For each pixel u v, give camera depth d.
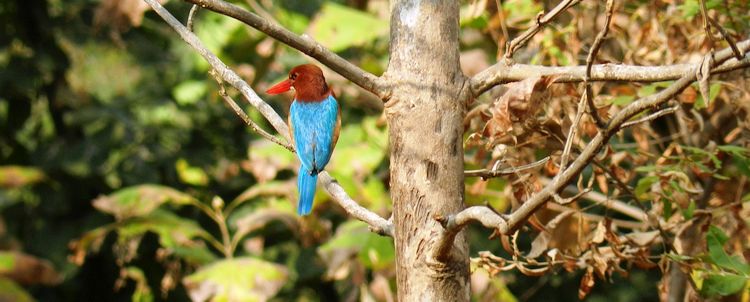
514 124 7.29
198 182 16.20
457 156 6.21
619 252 8.23
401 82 6.23
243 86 7.08
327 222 12.64
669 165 8.48
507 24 10.12
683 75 5.68
